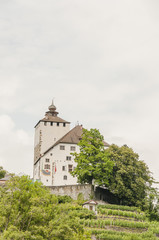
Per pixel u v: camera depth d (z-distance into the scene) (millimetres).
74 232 52938
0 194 51281
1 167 57812
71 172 101188
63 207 51719
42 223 50094
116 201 98375
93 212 84000
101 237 72938
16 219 48969
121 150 100688
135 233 76500
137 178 97062
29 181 53812
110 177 97375
